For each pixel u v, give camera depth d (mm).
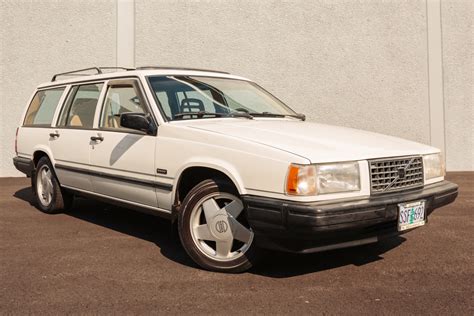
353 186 2992
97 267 3537
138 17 9148
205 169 3445
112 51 9172
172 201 3635
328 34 9289
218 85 4520
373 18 9297
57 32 9078
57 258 3764
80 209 5793
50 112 5480
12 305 2824
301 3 9273
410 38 9312
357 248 4020
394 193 3170
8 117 9016
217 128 3516
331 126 4055
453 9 9297
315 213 2770
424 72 9320
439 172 3650
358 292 3012
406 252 3904
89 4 9109
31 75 9047
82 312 2727
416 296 2939
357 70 9328
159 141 3715
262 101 4691
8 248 4055
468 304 2809
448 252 3900
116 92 4414
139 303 2854
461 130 9383
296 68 9305
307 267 3516
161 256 3820
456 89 9352
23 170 5910
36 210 5758
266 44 9273
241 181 3127
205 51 9234
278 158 2951
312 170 2854
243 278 3275
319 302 2852
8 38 8969
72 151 4805
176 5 9172
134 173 3969
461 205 5988
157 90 4020
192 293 3006
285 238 2967
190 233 3453
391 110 9359
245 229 3242
